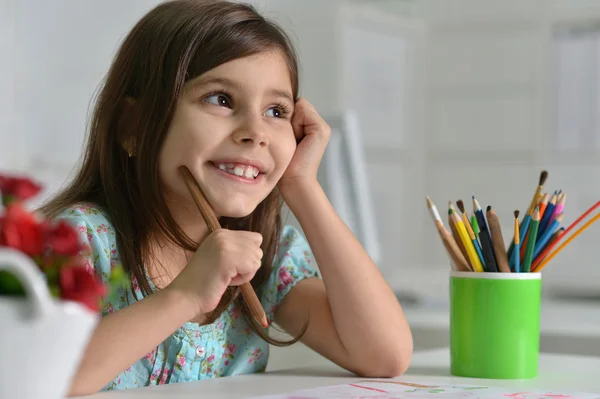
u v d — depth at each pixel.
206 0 1.00
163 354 1.02
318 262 1.05
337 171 1.65
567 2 3.44
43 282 0.51
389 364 1.00
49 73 2.83
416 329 1.66
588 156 3.42
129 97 1.02
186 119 0.94
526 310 0.97
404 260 3.69
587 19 3.41
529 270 0.98
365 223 1.66
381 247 3.62
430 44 3.69
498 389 0.85
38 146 2.79
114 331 0.81
